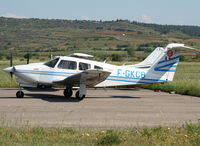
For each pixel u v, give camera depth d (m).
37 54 191.62
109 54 180.12
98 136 8.94
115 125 11.06
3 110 13.55
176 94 23.22
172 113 14.20
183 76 41.22
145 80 20.61
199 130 9.72
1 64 73.31
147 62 30.55
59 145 7.97
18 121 11.20
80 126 10.77
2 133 8.84
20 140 8.31
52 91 23.28
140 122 11.84
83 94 18.36
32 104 15.70
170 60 20.92
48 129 9.73
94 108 15.06
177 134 9.21
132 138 8.90
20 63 78.31
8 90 23.23
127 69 20.31
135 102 17.94
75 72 18.97
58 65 18.77
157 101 18.66
